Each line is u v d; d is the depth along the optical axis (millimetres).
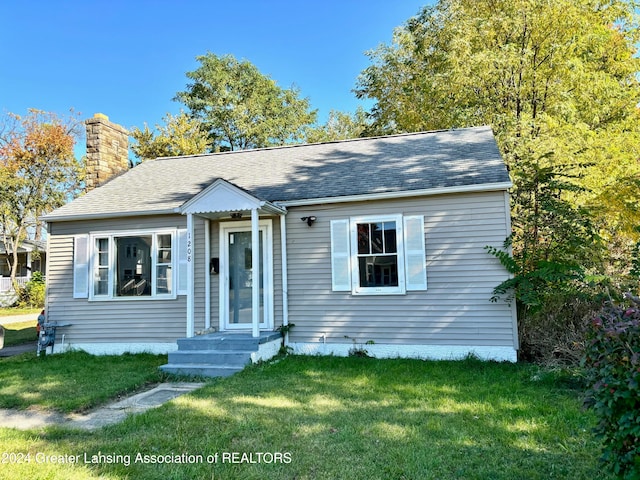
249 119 27922
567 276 6734
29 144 24484
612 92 12859
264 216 8648
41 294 21906
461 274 7465
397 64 18578
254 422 4395
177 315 8859
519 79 13125
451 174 7867
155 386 6453
